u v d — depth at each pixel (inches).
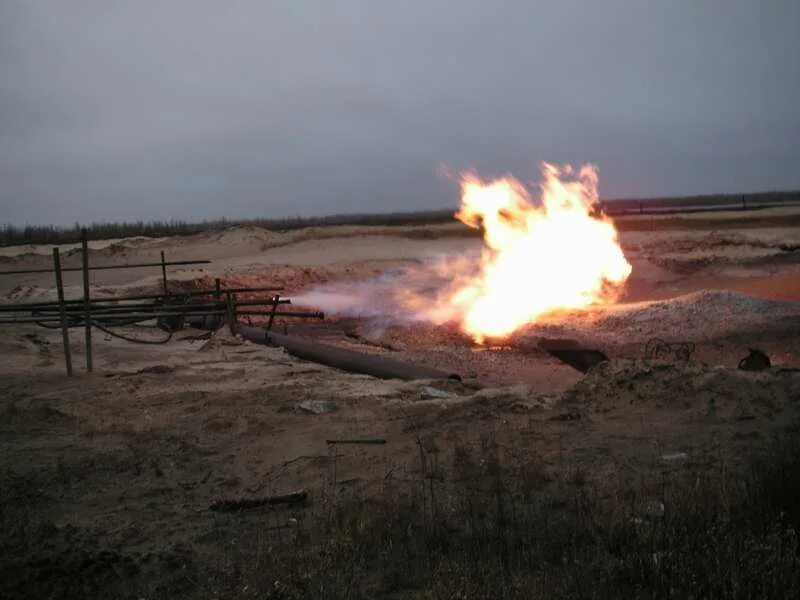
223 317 869.8
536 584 218.5
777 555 215.9
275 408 457.4
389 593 224.4
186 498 320.8
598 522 261.0
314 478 336.8
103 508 310.7
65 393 516.7
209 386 531.8
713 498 268.1
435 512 279.3
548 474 319.9
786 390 406.3
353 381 546.6
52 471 351.6
